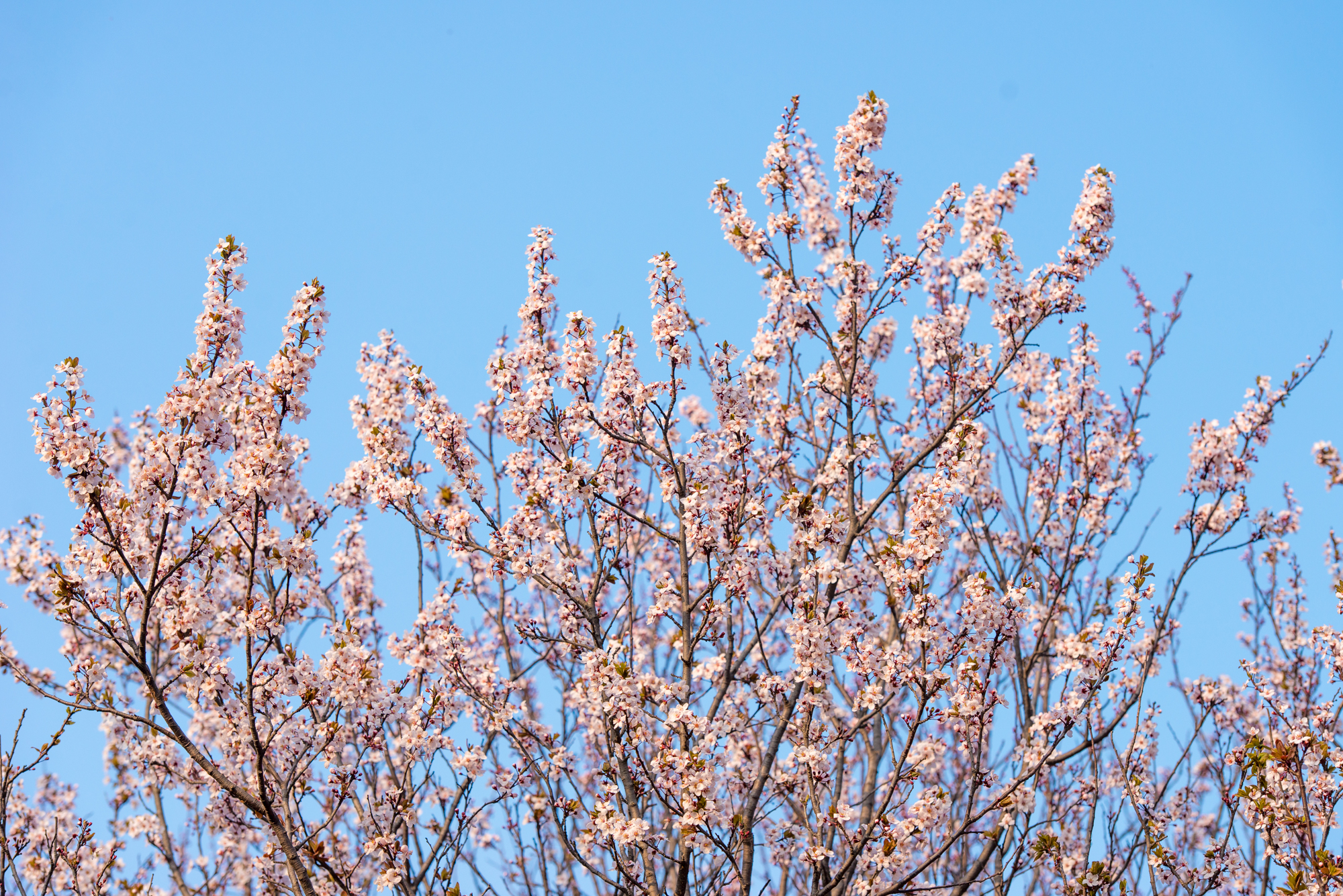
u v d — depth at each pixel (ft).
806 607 25.75
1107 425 35.09
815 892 24.13
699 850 24.45
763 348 28.96
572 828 29.27
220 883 32.73
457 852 27.02
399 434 30.58
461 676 29.19
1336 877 24.13
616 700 24.85
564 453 29.37
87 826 30.32
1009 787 23.89
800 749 25.52
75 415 24.73
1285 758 25.79
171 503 24.85
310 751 27.99
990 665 24.79
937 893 28.99
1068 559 31.53
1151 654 25.77
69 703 24.58
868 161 29.96
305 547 27.30
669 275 28.12
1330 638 30.40
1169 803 27.94
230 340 26.45
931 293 33.78
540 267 31.12
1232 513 32.45
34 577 34.42
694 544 26.55
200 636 27.04
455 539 29.30
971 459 28.78
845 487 30.22
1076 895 25.39
